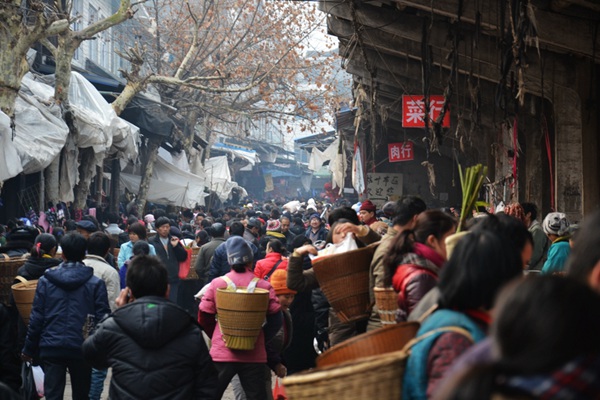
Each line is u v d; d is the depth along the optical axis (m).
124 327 4.62
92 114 15.96
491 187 15.06
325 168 56.41
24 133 13.30
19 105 13.53
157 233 12.03
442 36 12.02
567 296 1.70
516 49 8.27
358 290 5.54
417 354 2.78
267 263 8.45
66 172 15.35
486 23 10.35
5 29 12.63
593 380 1.62
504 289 1.80
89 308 6.66
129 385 4.59
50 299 6.61
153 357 4.62
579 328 1.67
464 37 11.90
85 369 6.74
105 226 17.56
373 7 12.44
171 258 12.02
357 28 11.77
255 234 13.64
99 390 7.28
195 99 30.98
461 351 2.72
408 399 2.78
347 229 6.33
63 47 14.80
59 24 13.93
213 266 10.30
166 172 25.67
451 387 1.65
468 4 10.40
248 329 6.13
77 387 6.75
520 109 14.00
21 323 7.13
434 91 16.83
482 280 2.85
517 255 2.92
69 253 6.70
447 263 2.95
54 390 6.64
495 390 1.62
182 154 30.14
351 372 2.74
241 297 6.05
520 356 1.67
